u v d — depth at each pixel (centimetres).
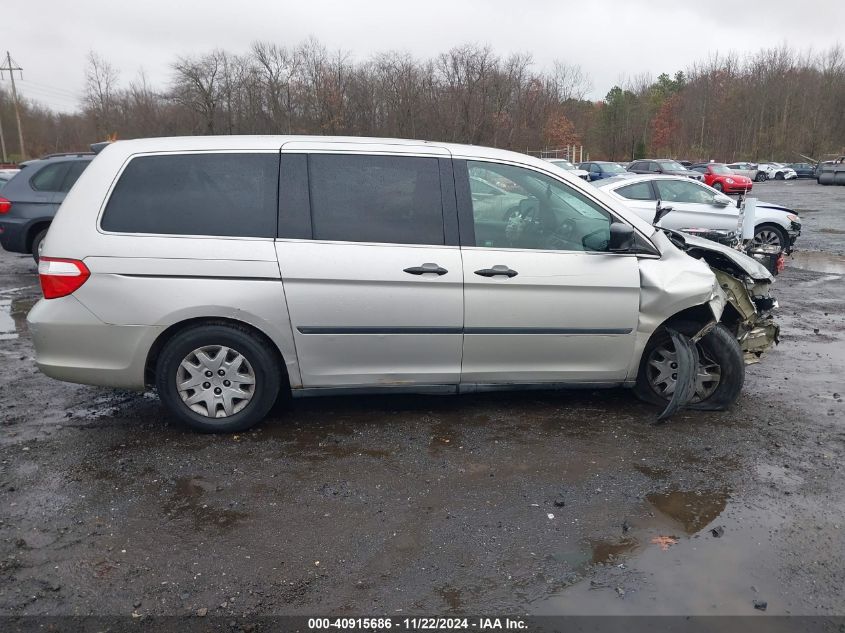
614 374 451
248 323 405
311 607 266
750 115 7400
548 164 445
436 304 413
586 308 430
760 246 785
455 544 309
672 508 343
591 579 285
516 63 5112
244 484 362
